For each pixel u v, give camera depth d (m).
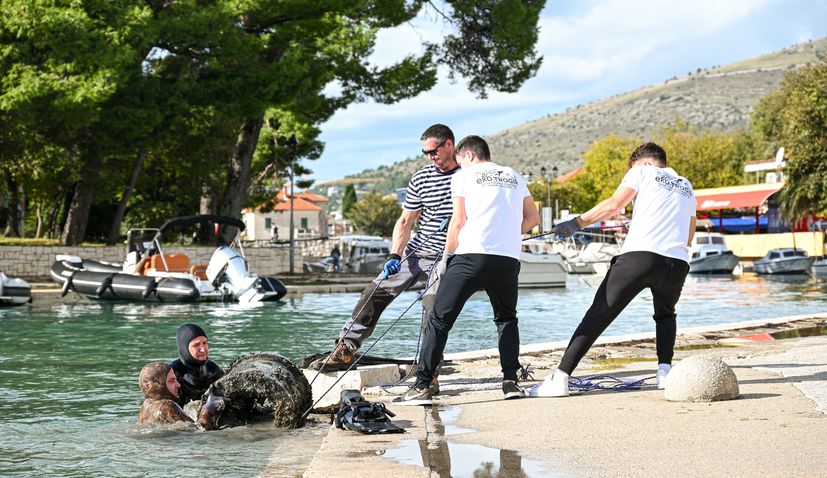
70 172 31.16
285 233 116.44
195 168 40.19
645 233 6.02
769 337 9.66
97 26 26.14
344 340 6.79
